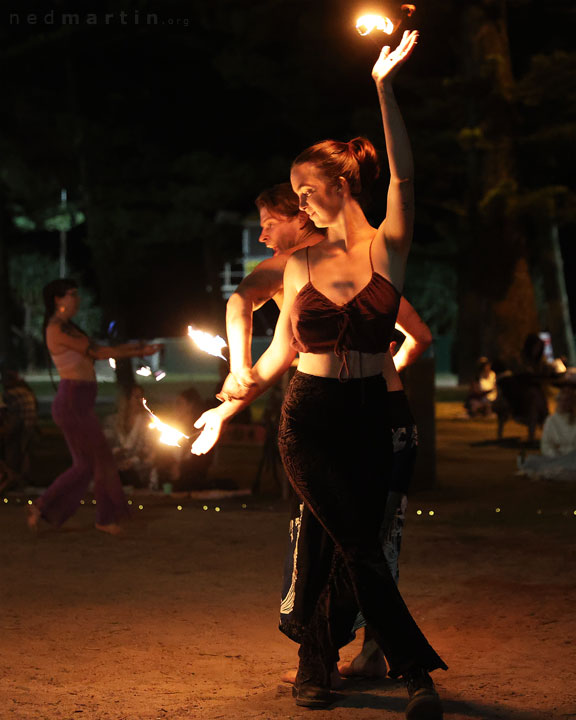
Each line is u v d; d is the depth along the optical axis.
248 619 5.50
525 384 16.72
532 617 5.43
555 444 12.46
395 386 4.22
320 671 4.02
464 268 29.86
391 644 3.79
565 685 4.24
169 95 33.44
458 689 4.20
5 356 35.88
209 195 31.95
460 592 6.06
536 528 8.47
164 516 9.38
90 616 5.57
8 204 36.59
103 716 3.91
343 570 3.99
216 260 39.41
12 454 11.95
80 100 32.47
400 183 3.75
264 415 11.42
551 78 25.00
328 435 3.84
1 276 35.94
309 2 28.31
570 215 26.33
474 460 14.51
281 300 4.26
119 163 32.72
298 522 4.15
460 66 27.52
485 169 26.61
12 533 8.41
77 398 8.16
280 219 4.34
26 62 31.70
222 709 3.99
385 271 3.85
